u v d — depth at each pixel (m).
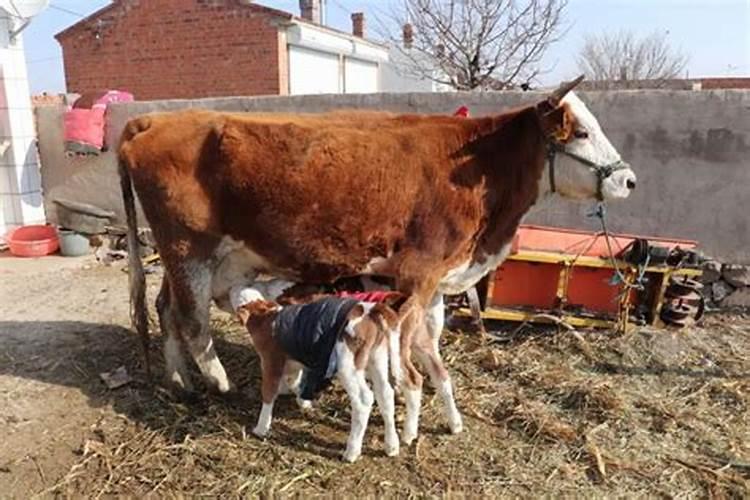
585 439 3.70
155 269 6.83
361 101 6.59
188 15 14.45
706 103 5.71
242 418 3.90
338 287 4.00
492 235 4.04
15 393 4.16
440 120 4.02
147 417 3.91
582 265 4.98
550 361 4.69
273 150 3.65
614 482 3.34
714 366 4.64
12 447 3.60
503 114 4.00
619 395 4.20
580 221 6.19
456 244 3.83
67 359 4.68
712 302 5.97
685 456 3.56
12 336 5.08
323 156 3.65
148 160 3.69
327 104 6.70
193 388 4.21
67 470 3.41
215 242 3.83
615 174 3.86
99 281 6.55
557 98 3.75
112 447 3.60
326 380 3.55
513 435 3.77
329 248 3.77
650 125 5.86
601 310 5.19
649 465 3.47
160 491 3.26
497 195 3.93
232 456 3.52
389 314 3.35
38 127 7.83
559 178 3.96
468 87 12.12
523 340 5.03
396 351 3.43
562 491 3.27
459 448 3.62
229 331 5.20
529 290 5.13
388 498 3.21
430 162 3.76
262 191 3.65
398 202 3.71
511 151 3.94
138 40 14.95
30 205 7.89
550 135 3.83
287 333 3.40
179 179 3.67
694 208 5.92
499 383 4.39
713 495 3.23
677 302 5.23
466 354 4.79
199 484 3.31
